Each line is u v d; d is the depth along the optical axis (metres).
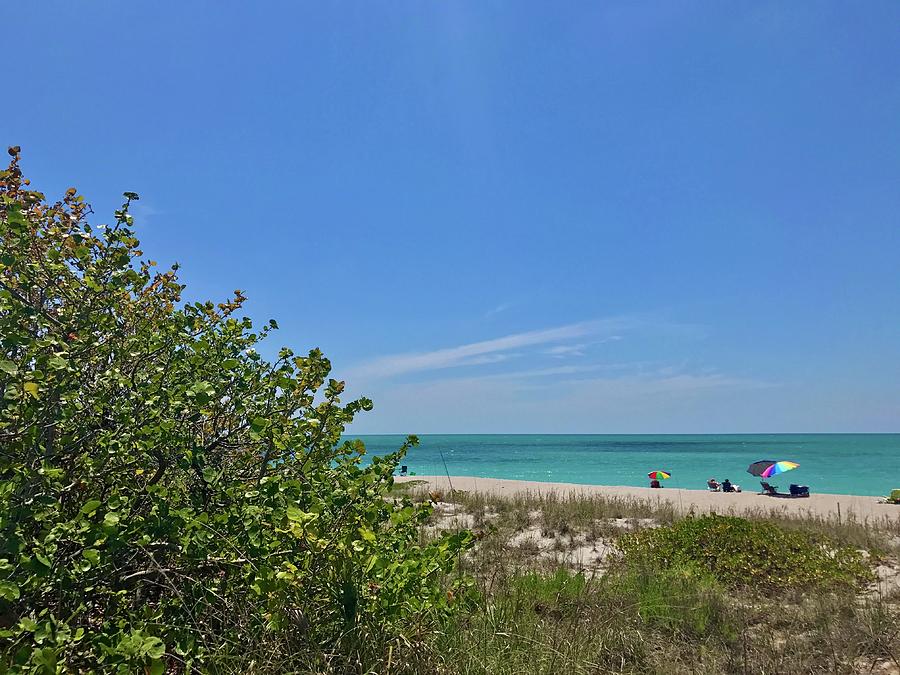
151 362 3.50
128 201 3.25
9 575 2.29
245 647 3.15
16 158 3.93
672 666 4.36
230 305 4.42
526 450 107.44
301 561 3.28
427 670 3.47
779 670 4.42
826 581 6.64
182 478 3.29
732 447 117.88
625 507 13.91
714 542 7.69
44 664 2.11
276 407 3.79
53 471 2.62
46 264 3.20
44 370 2.79
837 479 40.41
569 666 3.89
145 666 2.44
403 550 3.83
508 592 5.31
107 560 2.75
